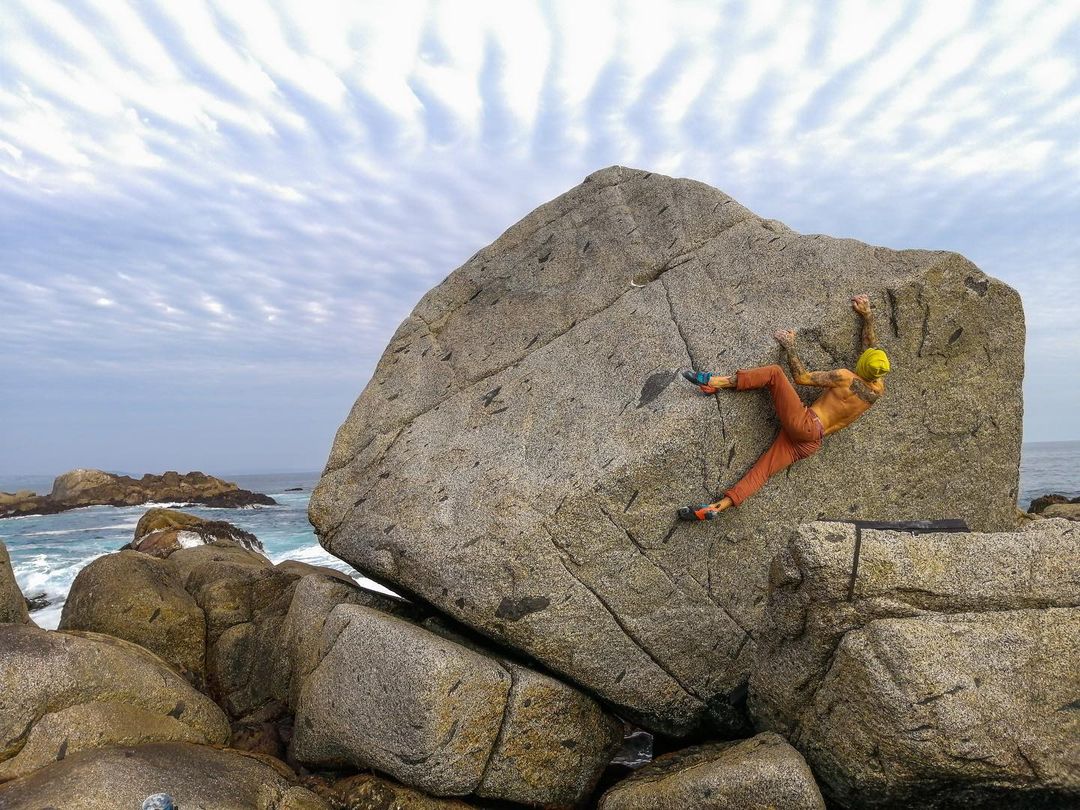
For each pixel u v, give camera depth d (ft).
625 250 28.22
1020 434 25.26
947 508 24.67
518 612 21.24
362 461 27.17
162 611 27.94
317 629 24.12
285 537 86.43
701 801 16.71
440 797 19.90
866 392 21.84
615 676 22.04
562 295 28.32
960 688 16.20
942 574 17.58
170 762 19.02
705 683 22.86
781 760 16.42
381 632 20.61
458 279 31.73
